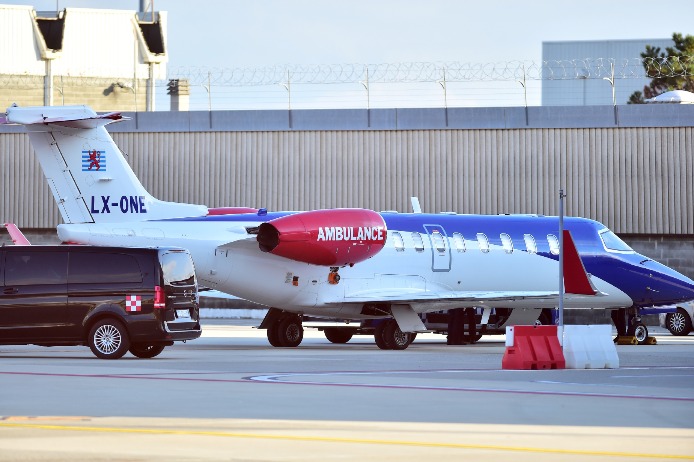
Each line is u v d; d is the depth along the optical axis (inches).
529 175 5334.6
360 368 2289.6
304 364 2397.9
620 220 5300.2
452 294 3353.8
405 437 1222.9
